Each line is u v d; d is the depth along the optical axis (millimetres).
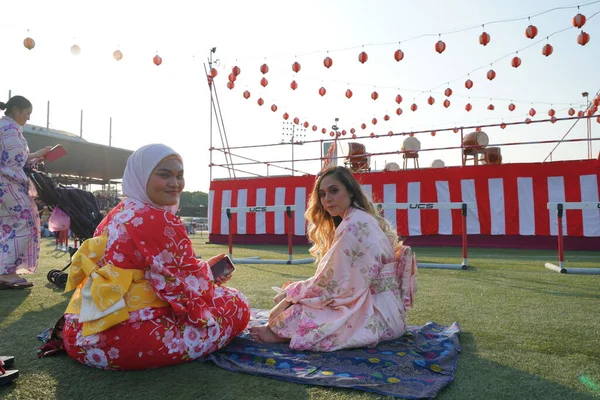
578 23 6801
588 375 1791
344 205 2346
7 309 3125
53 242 12117
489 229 9219
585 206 5188
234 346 2162
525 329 2561
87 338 1790
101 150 16047
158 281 1812
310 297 2191
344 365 1886
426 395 1540
